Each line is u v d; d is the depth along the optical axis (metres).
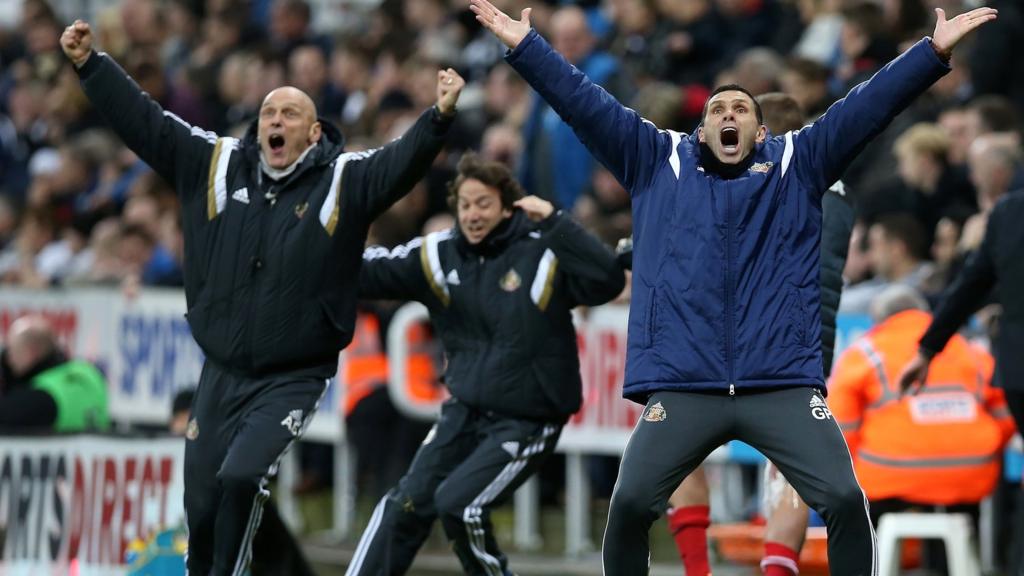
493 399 27.08
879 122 22.08
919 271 33.59
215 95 53.53
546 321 27.09
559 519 39.22
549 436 27.41
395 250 27.98
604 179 38.78
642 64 42.06
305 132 24.92
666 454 21.89
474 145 44.59
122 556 32.72
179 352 44.16
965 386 30.19
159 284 45.56
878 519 30.55
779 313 21.95
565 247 26.50
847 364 30.39
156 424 44.66
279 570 29.86
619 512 21.94
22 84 59.19
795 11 41.88
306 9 53.97
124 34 60.06
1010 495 32.56
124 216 49.50
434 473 27.44
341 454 40.84
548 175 40.62
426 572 36.03
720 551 32.12
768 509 25.66
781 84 37.41
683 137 22.72
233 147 25.25
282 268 24.70
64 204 53.34
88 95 24.91
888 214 34.38
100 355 45.97
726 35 42.00
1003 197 27.00
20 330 36.22
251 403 24.97
